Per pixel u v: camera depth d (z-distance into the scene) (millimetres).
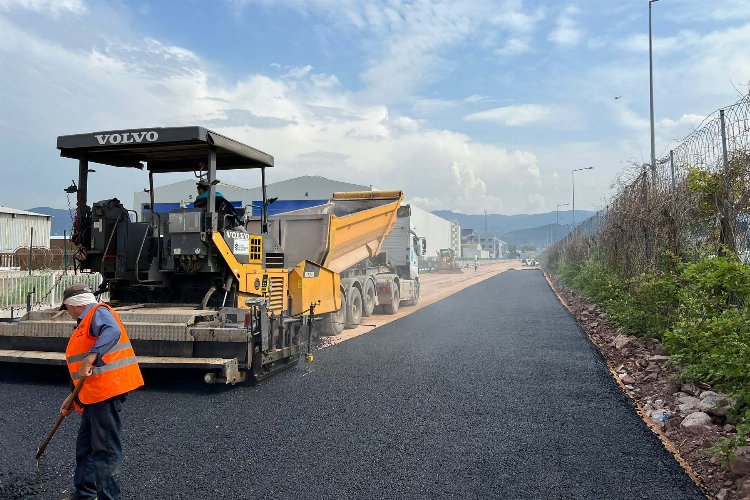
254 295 8586
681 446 4852
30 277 13734
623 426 5406
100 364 3717
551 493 3951
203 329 6996
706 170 8055
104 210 8320
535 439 5051
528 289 26000
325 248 11680
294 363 8289
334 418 5695
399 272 18328
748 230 7148
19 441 5059
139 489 4043
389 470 4355
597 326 12219
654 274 9984
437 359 8719
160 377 7582
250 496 3918
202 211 7750
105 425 3732
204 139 7543
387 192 15383
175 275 8398
